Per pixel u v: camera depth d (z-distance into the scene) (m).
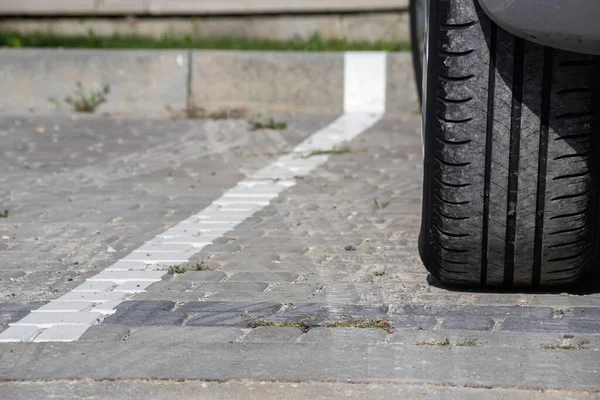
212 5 11.89
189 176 6.96
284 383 3.38
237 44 11.05
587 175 3.94
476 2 3.85
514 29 3.66
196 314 4.07
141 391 3.36
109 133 8.60
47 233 5.47
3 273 4.71
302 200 6.20
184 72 9.51
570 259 4.05
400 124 8.87
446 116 3.96
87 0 11.99
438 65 3.99
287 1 11.84
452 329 3.85
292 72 9.45
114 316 4.05
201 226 5.60
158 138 8.40
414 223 5.59
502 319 3.96
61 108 9.60
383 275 4.61
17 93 9.62
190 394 3.33
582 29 3.52
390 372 3.44
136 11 11.97
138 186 6.65
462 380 3.37
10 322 3.99
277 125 8.79
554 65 3.83
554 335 3.77
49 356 3.63
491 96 3.89
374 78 9.42
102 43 11.04
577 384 3.32
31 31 12.02
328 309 4.12
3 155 7.68
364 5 11.73
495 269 4.11
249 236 5.37
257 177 6.91
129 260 4.93
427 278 4.54
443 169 4.01
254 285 4.48
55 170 7.19
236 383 3.39
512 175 3.94
